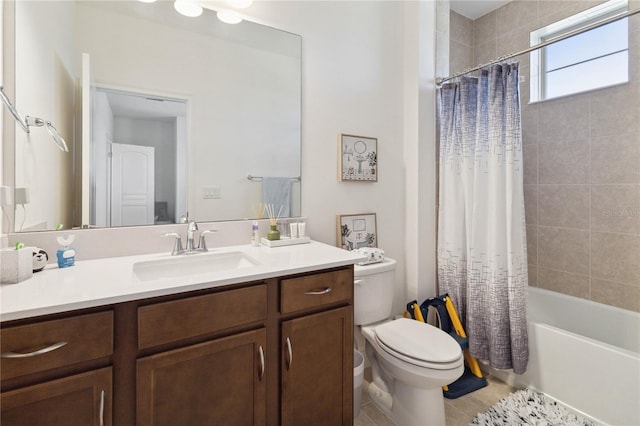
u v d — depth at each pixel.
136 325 0.89
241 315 1.05
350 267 1.32
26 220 1.17
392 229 2.21
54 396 0.79
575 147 2.19
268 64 1.72
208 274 1.05
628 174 1.95
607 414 1.50
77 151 1.27
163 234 1.43
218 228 1.58
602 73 2.05
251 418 1.09
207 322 0.99
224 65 1.60
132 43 1.38
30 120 1.18
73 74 1.27
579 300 2.14
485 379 1.96
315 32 1.87
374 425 1.60
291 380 1.17
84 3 1.29
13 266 0.94
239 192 1.65
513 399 1.73
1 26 1.12
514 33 2.50
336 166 1.96
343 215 1.97
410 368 1.41
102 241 1.31
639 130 1.89
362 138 2.04
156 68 1.43
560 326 2.22
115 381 0.87
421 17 2.15
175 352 0.94
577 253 2.20
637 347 1.86
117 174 1.35
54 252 1.22
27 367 0.75
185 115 1.50
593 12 2.08
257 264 1.28
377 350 1.61
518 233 1.81
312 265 1.20
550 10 2.29
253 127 1.68
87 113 1.29
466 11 2.67
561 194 2.27
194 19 1.52
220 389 1.03
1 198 1.01
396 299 2.23
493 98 1.87
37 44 1.20
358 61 2.04
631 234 1.95
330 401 1.27
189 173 1.51
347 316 1.31
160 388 0.93
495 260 1.85
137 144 1.39
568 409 1.64
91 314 0.83
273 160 1.74
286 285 1.14
